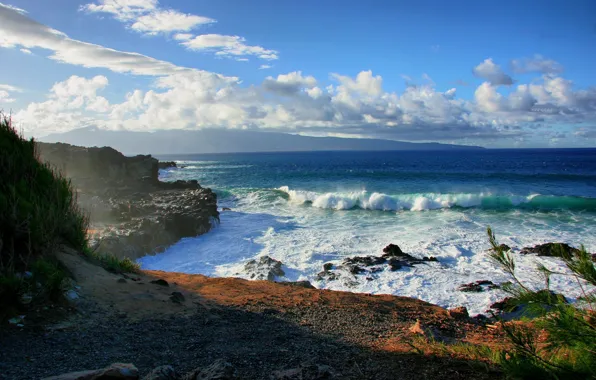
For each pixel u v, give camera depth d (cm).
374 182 5156
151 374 341
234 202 3619
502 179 5241
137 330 514
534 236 2033
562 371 298
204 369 368
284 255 1816
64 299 544
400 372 408
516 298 337
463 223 2422
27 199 644
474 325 704
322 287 1423
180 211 2386
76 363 395
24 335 440
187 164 12731
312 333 575
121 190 3419
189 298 716
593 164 9019
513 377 324
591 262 296
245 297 773
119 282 693
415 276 1461
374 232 2239
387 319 696
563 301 318
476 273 1470
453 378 389
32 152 728
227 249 1956
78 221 797
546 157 13625
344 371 411
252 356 454
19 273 533
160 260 1788
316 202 3331
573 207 2923
